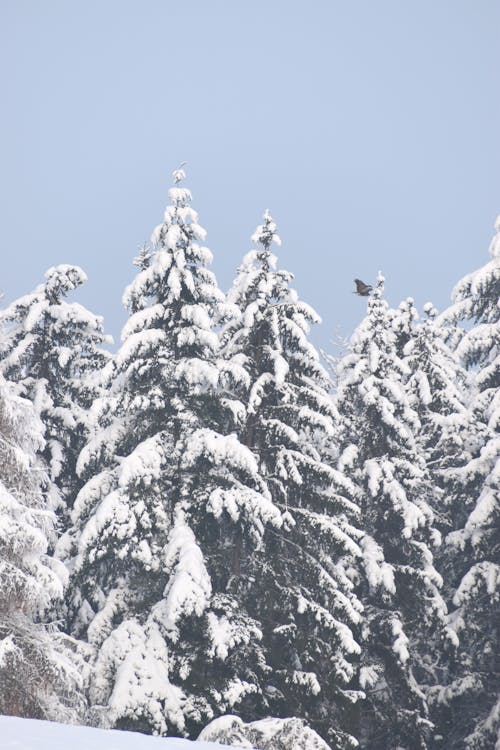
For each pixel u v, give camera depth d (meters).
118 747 31.11
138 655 64.94
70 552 74.38
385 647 82.19
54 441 80.44
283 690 72.12
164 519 69.69
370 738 82.25
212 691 66.38
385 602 82.31
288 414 77.06
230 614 68.69
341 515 80.50
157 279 77.19
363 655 82.44
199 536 72.19
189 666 66.50
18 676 55.72
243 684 67.19
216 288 76.38
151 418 74.56
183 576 64.88
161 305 75.12
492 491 85.12
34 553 56.75
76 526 74.81
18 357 81.12
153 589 72.12
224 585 74.38
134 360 74.50
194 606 64.12
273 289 80.19
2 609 57.09
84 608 74.88
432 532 86.44
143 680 63.72
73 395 85.12
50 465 79.19
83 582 73.50
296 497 76.38
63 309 83.56
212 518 73.44
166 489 72.19
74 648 67.62
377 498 86.06
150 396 72.12
